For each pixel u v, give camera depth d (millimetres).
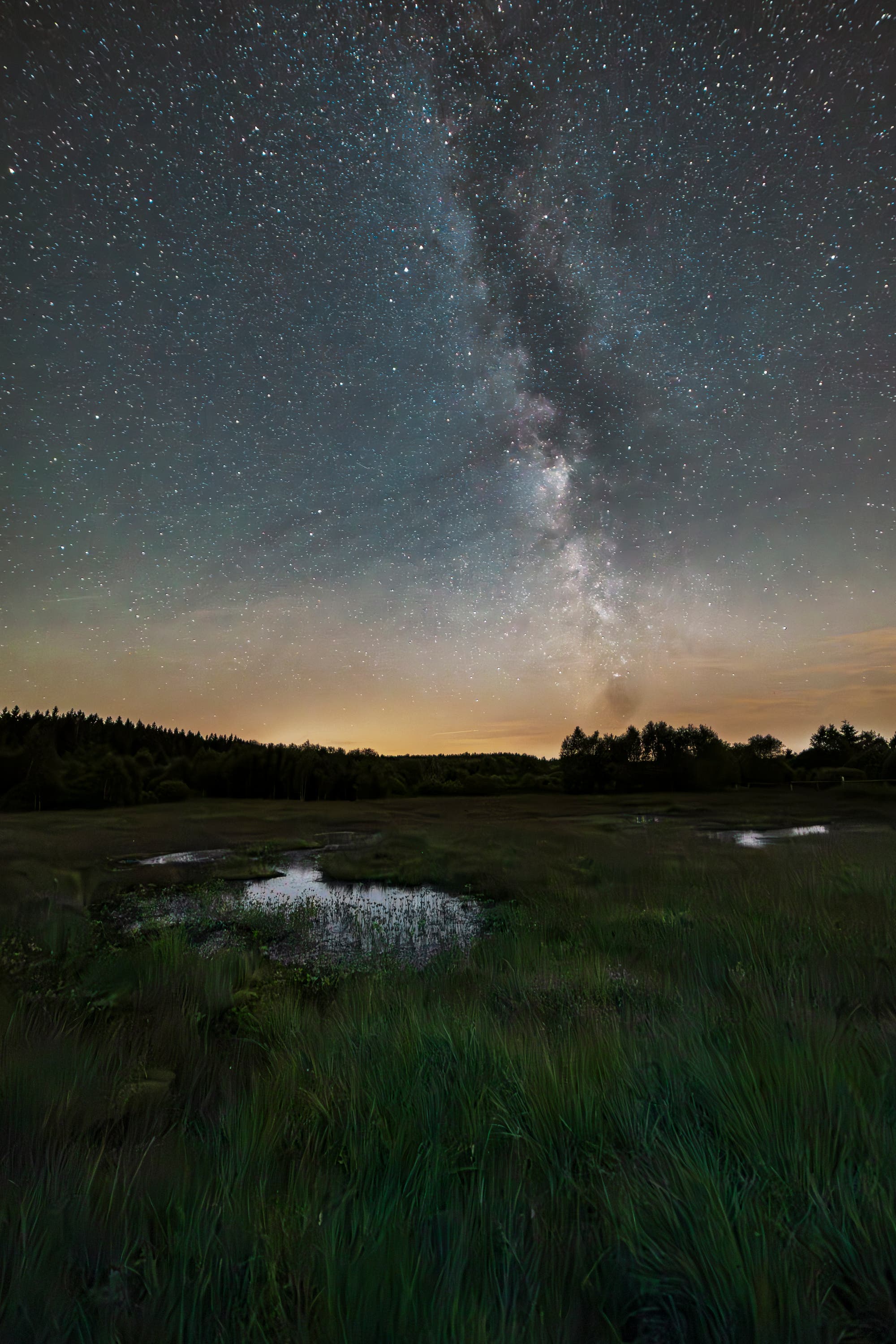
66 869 15148
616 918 7969
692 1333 1939
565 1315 1946
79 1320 1935
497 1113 3139
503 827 24281
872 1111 2791
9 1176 2586
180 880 14469
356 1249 2154
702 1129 2854
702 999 4453
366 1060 3840
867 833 18625
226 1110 3365
